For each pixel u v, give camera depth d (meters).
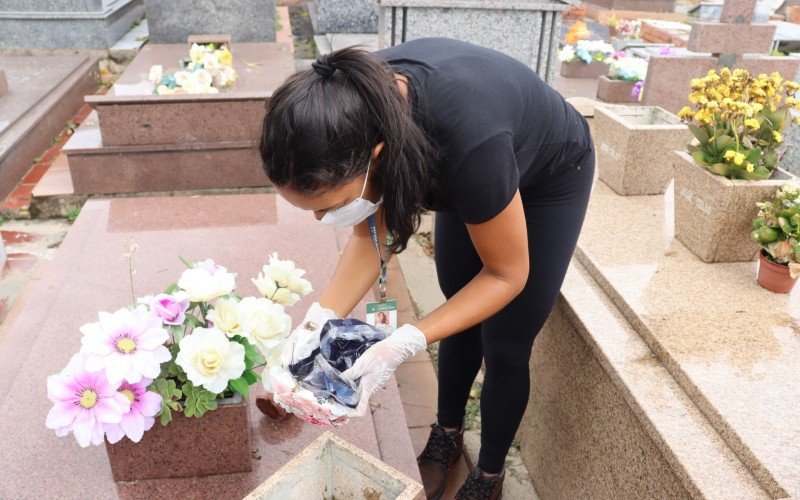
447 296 1.90
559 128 1.45
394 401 1.87
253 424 1.67
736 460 1.35
